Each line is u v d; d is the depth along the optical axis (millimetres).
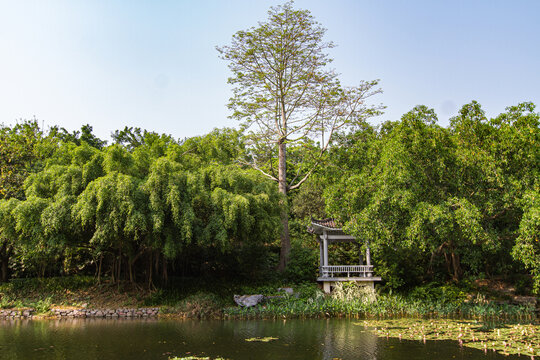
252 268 21094
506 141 15305
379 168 16609
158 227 14328
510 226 16734
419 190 15469
